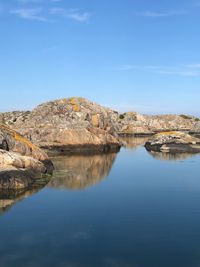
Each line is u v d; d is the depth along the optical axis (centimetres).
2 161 3288
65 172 4059
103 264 1630
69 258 1692
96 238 1933
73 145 6475
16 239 1916
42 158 3981
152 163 5000
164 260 1664
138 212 2406
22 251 1770
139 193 3002
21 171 3266
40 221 2209
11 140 3794
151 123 14912
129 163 5009
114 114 14962
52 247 1814
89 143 6588
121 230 2053
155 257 1697
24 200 2722
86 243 1866
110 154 6247
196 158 5550
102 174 3994
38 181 3450
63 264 1634
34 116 7325
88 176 3825
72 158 5547
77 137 6544
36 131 6588
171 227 2094
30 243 1864
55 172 4044
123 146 7919
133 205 2591
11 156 3369
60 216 2314
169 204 2616
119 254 1731
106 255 1720
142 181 3562
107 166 4678
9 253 1747
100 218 2275
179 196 2875
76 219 2252
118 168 4500
